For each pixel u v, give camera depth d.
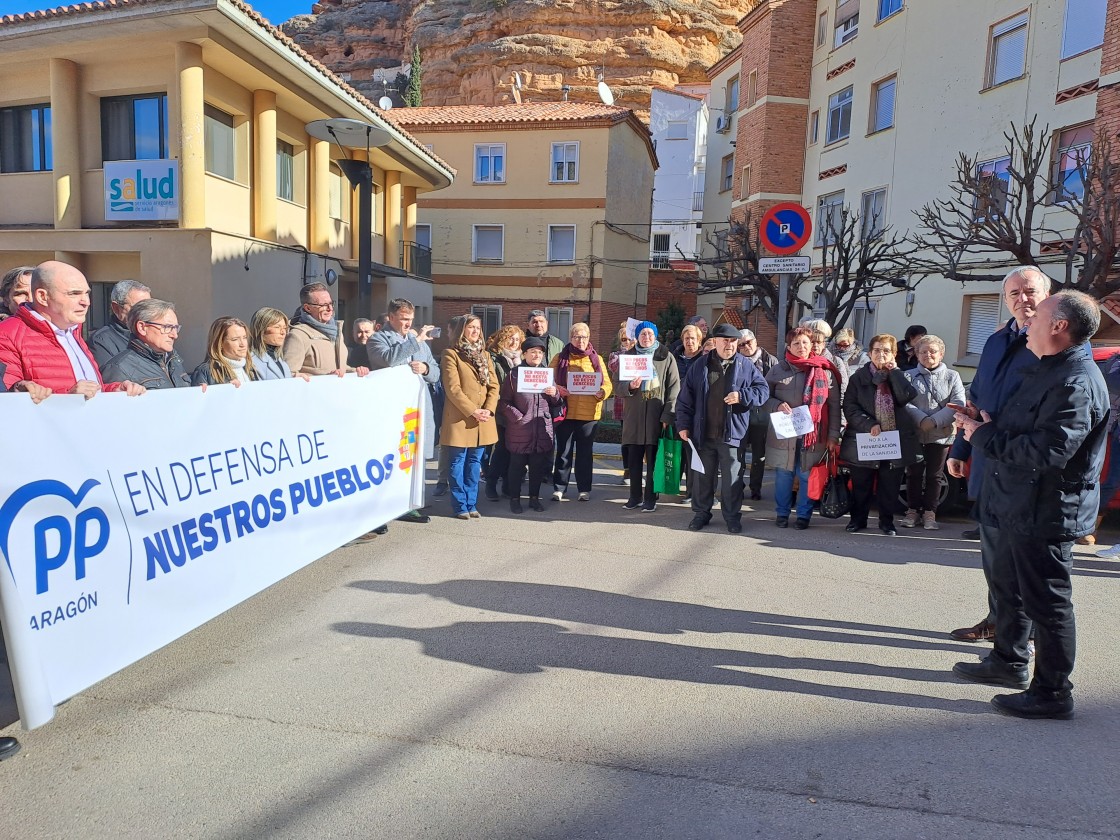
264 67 13.84
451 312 29.28
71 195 13.62
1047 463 3.22
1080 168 11.84
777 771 3.00
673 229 41.00
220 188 14.05
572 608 4.73
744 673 3.89
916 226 18.97
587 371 7.53
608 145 27.75
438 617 4.53
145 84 13.23
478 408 6.62
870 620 4.65
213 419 3.88
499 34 48.31
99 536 3.17
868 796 2.84
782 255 8.02
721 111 31.19
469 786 2.87
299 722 3.32
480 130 28.44
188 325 13.09
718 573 5.48
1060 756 3.15
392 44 58.16
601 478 9.19
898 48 19.77
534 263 28.66
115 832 2.58
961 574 5.56
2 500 2.77
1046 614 3.40
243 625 4.37
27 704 2.82
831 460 6.71
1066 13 14.88
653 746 3.17
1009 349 3.73
